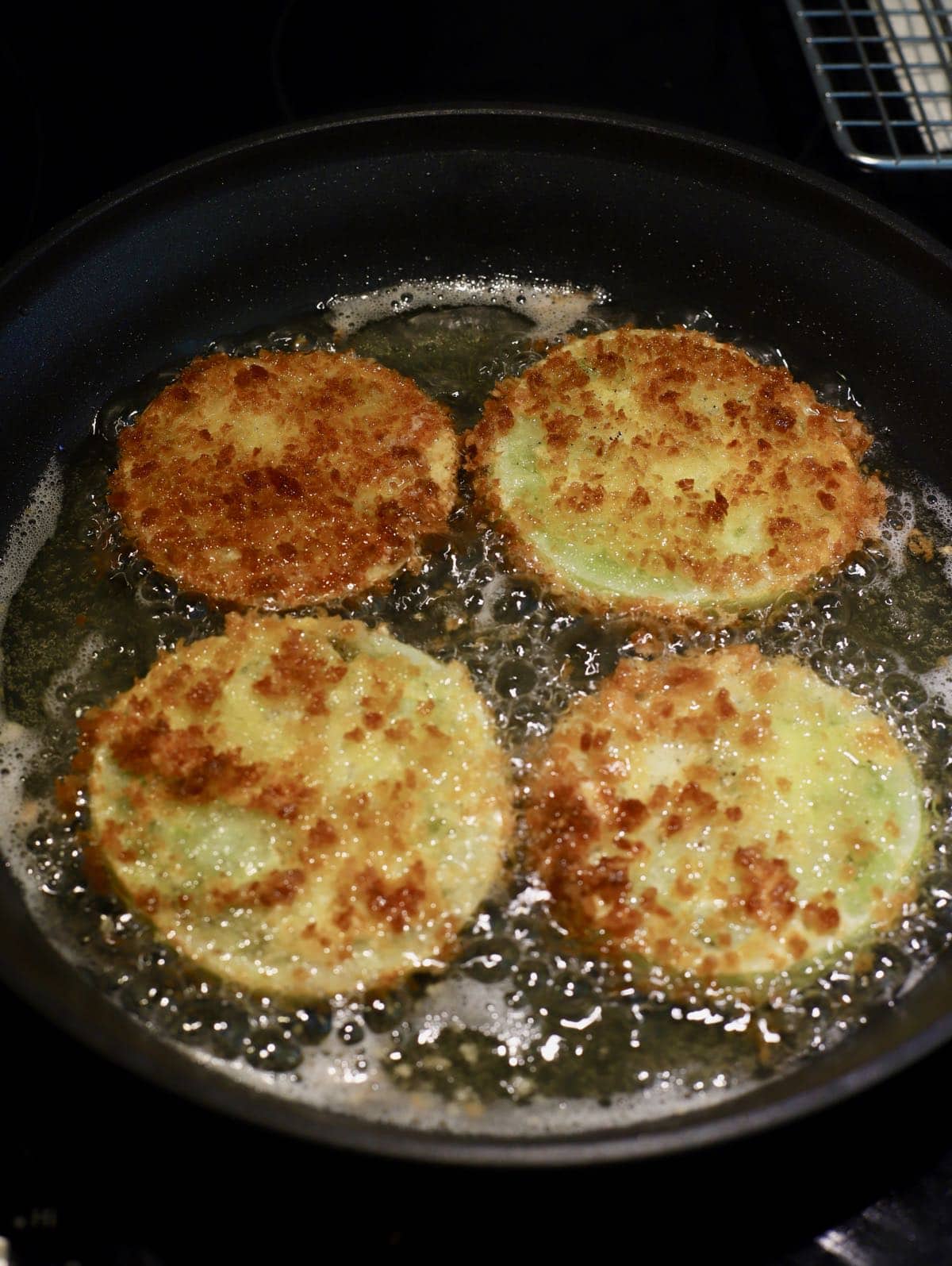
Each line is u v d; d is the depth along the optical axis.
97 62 0.52
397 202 0.44
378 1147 0.30
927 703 0.39
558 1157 0.30
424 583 0.40
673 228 0.44
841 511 0.40
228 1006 0.34
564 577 0.40
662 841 0.35
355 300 0.45
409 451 0.41
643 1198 0.34
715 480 0.40
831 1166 0.34
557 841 0.35
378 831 0.35
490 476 0.41
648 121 0.42
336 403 0.42
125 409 0.43
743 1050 0.34
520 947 0.35
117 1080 0.34
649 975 0.35
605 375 0.42
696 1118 0.32
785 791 0.36
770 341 0.44
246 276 0.44
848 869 0.35
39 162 0.49
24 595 0.40
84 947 0.35
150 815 0.36
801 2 0.50
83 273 0.41
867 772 0.37
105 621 0.39
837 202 0.41
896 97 0.48
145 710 0.37
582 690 0.38
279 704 0.37
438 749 0.36
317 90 0.51
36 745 0.37
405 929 0.35
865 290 0.42
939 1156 0.34
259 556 0.39
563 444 0.41
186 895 0.35
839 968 0.35
